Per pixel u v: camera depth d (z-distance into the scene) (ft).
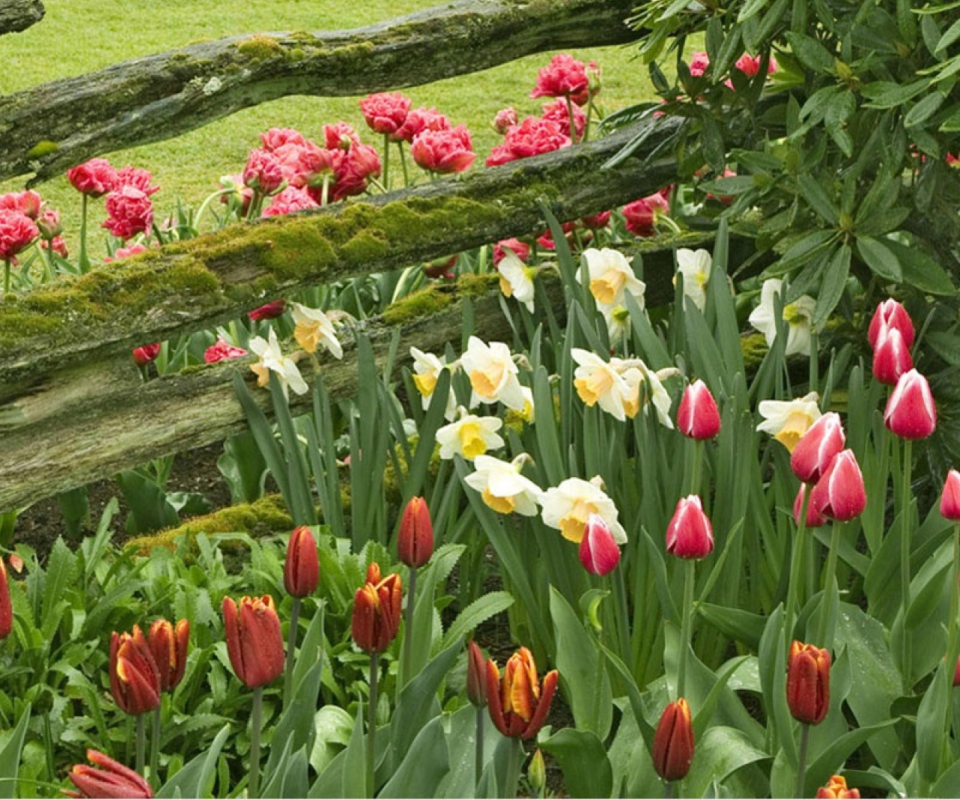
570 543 8.28
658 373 8.04
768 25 8.93
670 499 8.22
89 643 8.12
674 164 10.91
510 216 10.08
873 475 8.48
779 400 8.74
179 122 9.21
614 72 26.22
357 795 5.63
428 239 9.75
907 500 7.11
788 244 9.45
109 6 33.19
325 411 9.11
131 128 9.00
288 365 9.22
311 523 9.15
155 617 8.48
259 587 8.68
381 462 8.93
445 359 9.59
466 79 26.25
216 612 8.41
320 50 9.66
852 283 11.46
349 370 9.95
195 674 7.93
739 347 8.88
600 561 6.27
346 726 7.38
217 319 8.96
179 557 9.04
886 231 8.82
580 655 7.32
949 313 9.77
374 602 5.77
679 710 5.08
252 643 5.42
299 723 6.37
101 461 8.82
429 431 8.91
